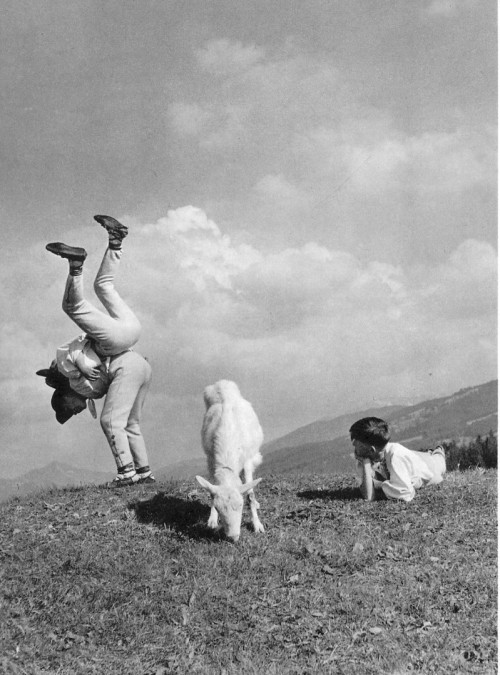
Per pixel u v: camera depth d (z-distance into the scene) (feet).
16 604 23.59
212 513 29.43
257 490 36.40
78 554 27.35
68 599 23.80
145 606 23.08
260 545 27.20
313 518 30.63
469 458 44.88
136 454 40.11
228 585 24.14
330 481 38.42
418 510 30.96
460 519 29.68
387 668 18.89
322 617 21.95
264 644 20.59
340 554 26.27
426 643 20.22
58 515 33.14
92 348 39.34
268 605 22.76
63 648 21.03
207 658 20.08
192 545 27.58
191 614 22.41
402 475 32.40
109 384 39.99
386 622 21.50
